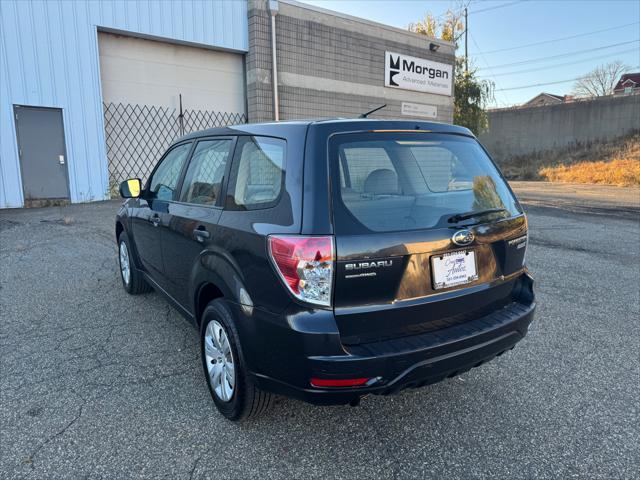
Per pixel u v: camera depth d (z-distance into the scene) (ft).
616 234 29.50
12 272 19.24
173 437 9.07
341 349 7.66
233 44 41.81
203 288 10.54
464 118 76.18
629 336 13.94
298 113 45.85
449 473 8.19
